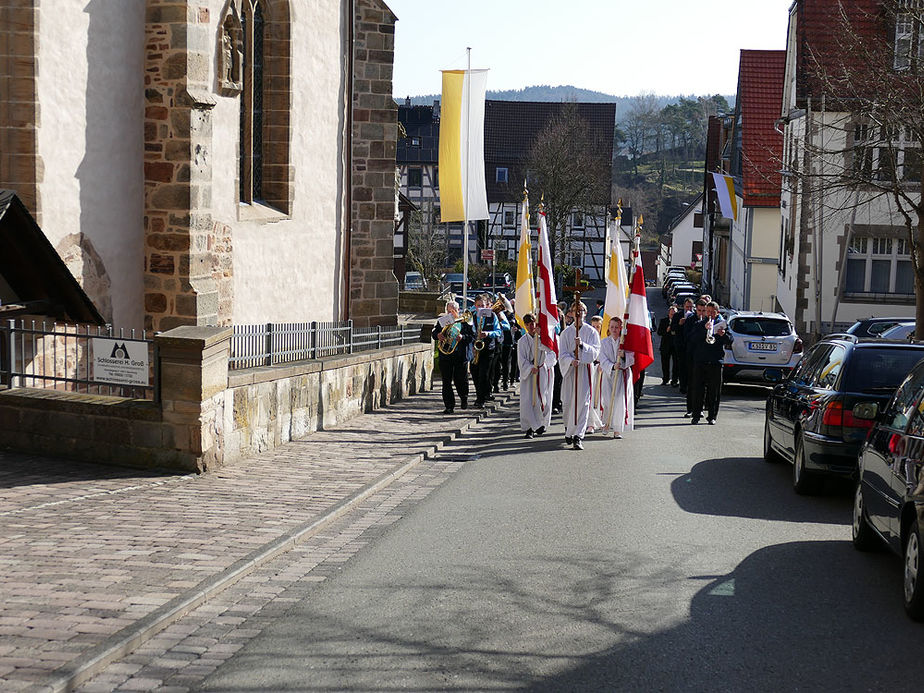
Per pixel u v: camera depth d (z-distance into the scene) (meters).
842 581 7.65
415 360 21.86
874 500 8.04
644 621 6.56
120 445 11.53
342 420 16.67
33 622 6.00
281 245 20.14
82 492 10.04
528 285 19.28
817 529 9.51
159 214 15.27
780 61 51.94
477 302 21.67
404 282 51.44
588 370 14.74
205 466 11.47
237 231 18.28
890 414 8.15
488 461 13.49
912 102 25.14
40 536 8.14
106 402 11.55
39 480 10.53
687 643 6.14
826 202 35.50
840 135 34.78
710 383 17.95
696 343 17.91
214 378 11.59
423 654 5.87
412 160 87.00
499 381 25.77
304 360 15.38
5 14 13.12
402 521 9.66
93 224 14.41
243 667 5.62
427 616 6.61
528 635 6.24
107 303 14.73
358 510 10.16
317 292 21.94
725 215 48.53
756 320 24.20
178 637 6.11
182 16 14.95
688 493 11.23
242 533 8.62
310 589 7.24
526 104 91.19
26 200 13.33
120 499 9.82
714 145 78.38
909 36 29.20
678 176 174.88
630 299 15.93
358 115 23.81
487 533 9.14
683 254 106.31
